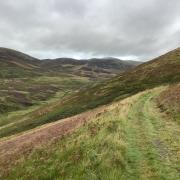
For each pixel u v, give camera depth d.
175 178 13.99
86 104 81.69
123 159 15.84
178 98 43.41
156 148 19.23
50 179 14.07
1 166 22.52
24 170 16.89
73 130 25.66
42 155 19.41
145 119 32.19
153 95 57.19
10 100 175.75
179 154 17.81
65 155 17.03
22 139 44.28
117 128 24.03
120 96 75.56
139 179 13.73
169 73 87.06
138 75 96.44
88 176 13.02
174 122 30.31
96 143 18.25
